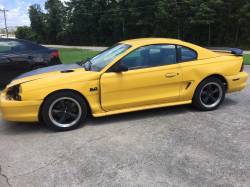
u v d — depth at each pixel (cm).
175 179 354
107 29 7444
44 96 492
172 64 558
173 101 572
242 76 616
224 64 595
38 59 870
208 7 4803
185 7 5175
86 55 2217
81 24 7781
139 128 512
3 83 845
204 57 586
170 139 464
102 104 526
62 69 566
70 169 384
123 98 535
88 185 347
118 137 478
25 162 408
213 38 5138
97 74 517
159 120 548
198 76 574
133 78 530
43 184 353
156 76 543
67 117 513
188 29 5359
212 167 379
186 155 411
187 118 555
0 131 527
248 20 4416
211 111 594
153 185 343
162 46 556
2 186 352
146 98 548
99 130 509
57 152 434
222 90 598
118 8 6838
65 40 8350
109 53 579
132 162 396
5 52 840
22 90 490
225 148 430
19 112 493
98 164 394
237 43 4641
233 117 558
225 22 4806
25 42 873
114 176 364
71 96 505
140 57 541
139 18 6372
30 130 524
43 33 9150
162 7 5394
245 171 368
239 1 4519
